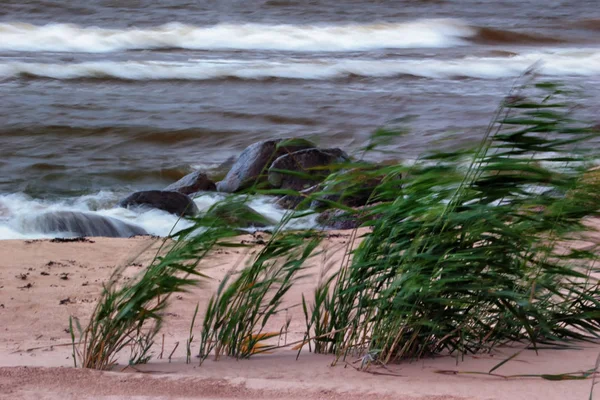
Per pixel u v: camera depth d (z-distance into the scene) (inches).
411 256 236.5
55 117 1007.6
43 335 289.3
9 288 353.1
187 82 1282.0
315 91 1248.2
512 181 246.7
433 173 248.2
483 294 237.1
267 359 246.7
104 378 206.4
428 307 238.1
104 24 1835.6
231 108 1107.9
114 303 251.6
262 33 1812.3
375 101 1181.7
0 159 828.0
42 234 546.9
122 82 1259.8
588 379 214.7
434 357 240.7
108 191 741.9
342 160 692.7
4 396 187.2
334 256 410.0
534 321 256.1
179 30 1787.6
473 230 239.0
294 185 673.6
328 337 254.1
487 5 2578.7
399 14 2281.0
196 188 706.8
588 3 2736.2
